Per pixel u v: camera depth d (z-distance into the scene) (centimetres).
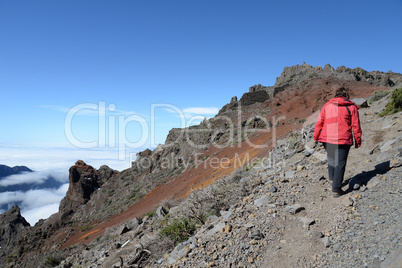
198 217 598
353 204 400
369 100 1195
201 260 403
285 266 339
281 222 422
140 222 1249
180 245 491
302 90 3994
